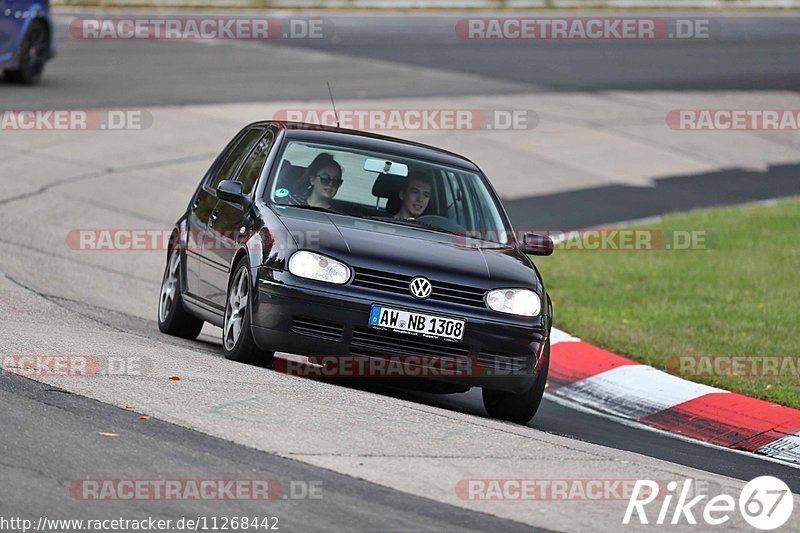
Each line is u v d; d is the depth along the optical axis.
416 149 34.44
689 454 29.84
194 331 37.22
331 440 23.47
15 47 81.31
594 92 105.31
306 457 22.16
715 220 66.88
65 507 18.58
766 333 43.53
